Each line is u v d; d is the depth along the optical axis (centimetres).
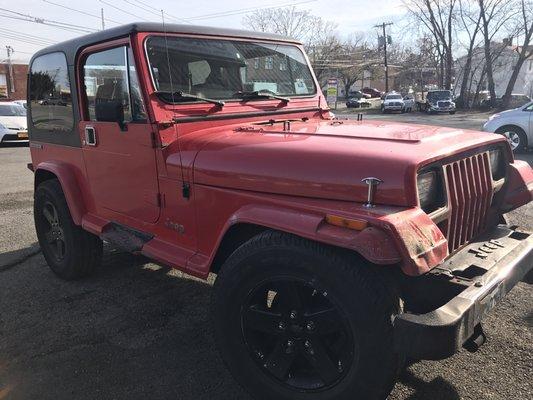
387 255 203
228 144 282
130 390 282
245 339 258
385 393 221
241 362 261
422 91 5175
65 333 347
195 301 396
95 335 344
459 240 272
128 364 308
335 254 222
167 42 319
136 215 340
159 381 290
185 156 293
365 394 223
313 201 238
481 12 3650
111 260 489
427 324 201
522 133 1187
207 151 286
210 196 280
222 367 304
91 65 356
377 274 220
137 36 304
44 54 416
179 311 379
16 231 603
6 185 906
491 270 247
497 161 321
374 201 225
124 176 340
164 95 306
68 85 384
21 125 1554
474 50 3994
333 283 220
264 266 239
